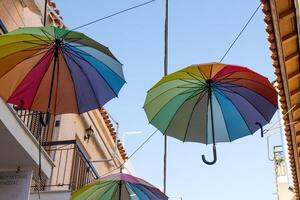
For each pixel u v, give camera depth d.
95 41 4.18
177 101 4.71
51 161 9.08
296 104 8.81
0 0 9.97
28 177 8.08
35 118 9.15
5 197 7.86
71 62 4.37
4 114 7.64
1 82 4.36
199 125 4.74
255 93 4.59
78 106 4.45
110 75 4.44
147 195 6.03
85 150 13.79
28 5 10.63
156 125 4.79
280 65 8.33
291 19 7.73
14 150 8.20
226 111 4.69
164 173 7.20
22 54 4.28
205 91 4.61
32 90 4.38
